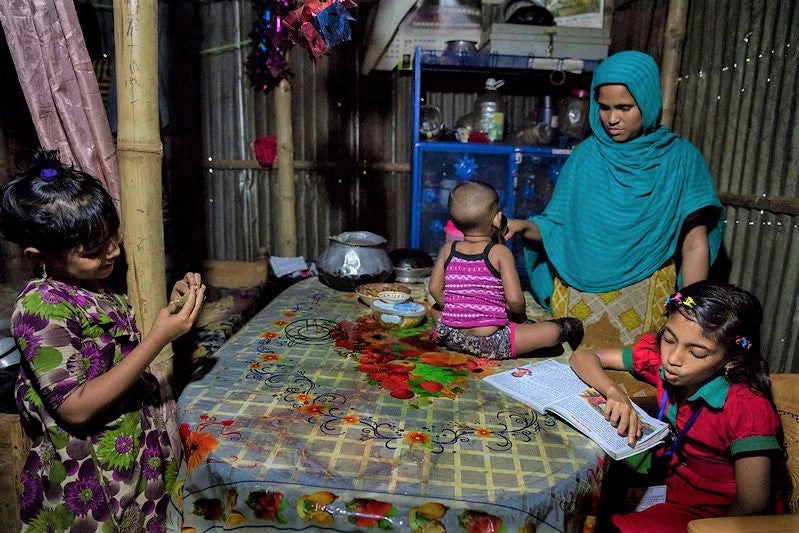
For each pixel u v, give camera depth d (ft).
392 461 3.88
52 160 3.95
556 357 5.86
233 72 11.93
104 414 4.27
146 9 4.63
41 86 4.89
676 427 5.09
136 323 5.08
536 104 11.18
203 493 3.80
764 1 7.89
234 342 6.04
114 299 4.62
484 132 10.60
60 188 3.79
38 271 4.19
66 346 3.89
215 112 12.09
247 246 12.68
